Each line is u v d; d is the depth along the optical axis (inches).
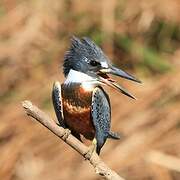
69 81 343.3
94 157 296.4
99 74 344.8
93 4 649.6
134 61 620.4
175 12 642.2
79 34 637.9
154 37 638.5
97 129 339.3
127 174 522.6
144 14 642.2
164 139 538.3
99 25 639.1
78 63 343.9
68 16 650.8
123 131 544.1
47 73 617.9
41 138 568.1
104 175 287.6
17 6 667.4
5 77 625.0
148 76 602.2
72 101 340.8
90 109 340.2
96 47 346.6
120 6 647.1
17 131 580.1
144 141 537.0
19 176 552.7
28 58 634.2
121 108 559.2
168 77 582.6
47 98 591.2
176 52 626.8
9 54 639.1
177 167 524.7
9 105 602.5
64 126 346.3
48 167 546.3
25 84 615.2
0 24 660.7
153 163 525.7
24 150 565.9
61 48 633.0
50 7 657.6
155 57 617.0
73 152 549.6
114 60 622.8
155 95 567.5
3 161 563.5
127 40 630.5
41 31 647.8
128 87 577.3
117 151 533.0
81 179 528.4
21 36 648.4
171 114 553.0
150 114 553.6
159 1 644.7
